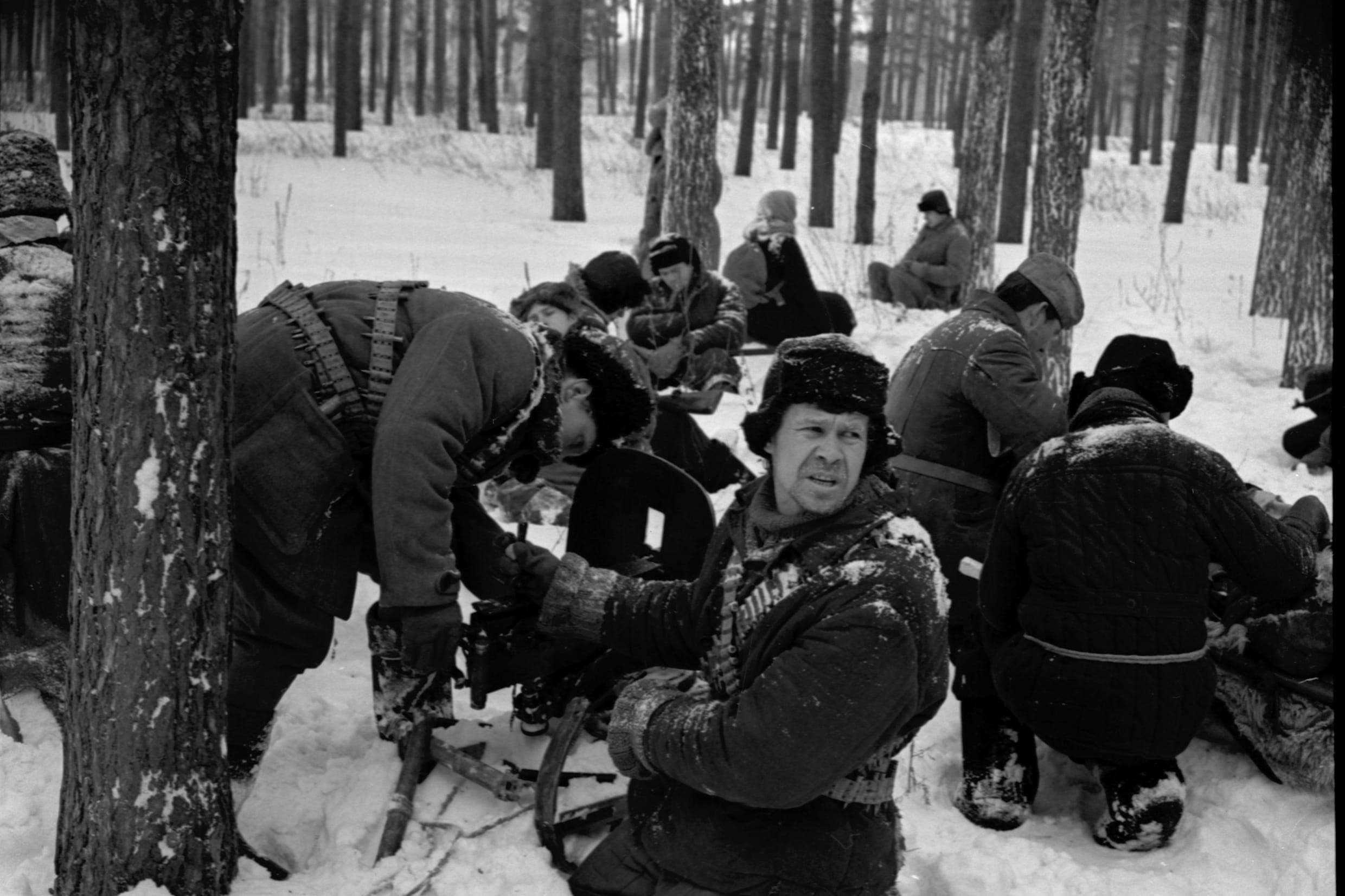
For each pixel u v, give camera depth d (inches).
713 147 394.0
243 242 527.8
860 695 85.8
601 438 136.3
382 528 109.9
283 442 112.7
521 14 2166.6
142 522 98.3
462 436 113.6
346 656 160.2
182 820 102.0
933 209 455.2
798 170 1182.9
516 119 1382.9
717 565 102.5
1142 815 125.9
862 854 94.3
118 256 95.8
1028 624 129.3
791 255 311.9
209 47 95.0
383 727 131.0
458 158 1045.8
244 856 112.7
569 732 116.1
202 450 99.7
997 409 159.3
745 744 87.4
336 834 117.2
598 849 106.0
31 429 135.4
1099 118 1418.6
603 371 134.0
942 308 454.0
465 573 125.6
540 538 196.5
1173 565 125.2
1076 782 143.3
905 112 2645.2
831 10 791.7
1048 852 121.3
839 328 341.1
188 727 101.6
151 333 96.7
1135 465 127.3
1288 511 148.6
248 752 118.8
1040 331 171.5
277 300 118.6
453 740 132.1
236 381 113.4
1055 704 126.0
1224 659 138.9
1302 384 341.7
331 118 1328.7
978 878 116.8
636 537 132.9
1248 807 131.7
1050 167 328.2
